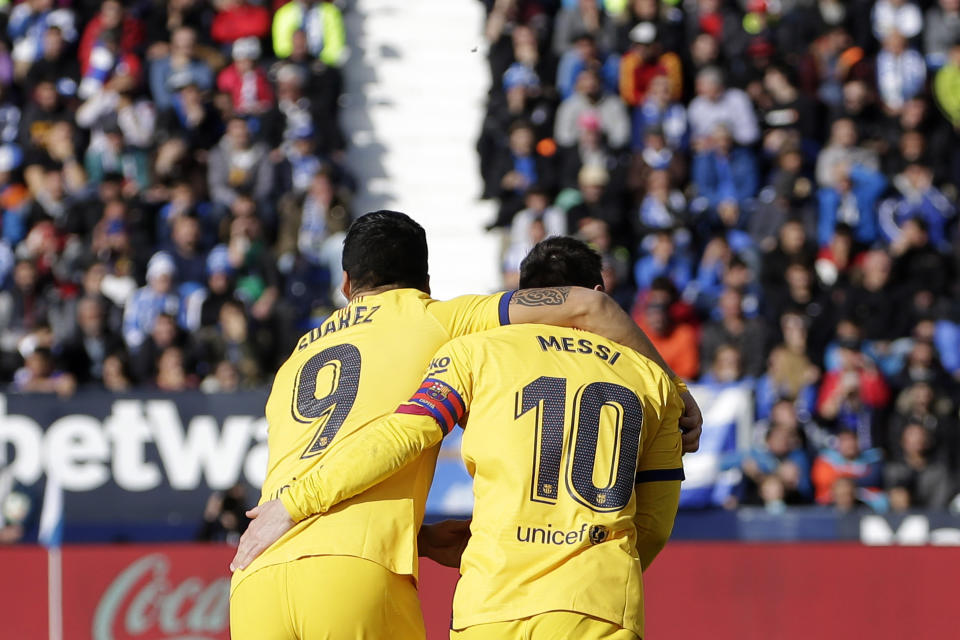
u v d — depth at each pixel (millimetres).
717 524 30578
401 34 46562
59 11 47000
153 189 42188
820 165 42469
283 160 41656
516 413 11930
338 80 43625
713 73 43500
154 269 37969
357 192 43312
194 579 27172
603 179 40875
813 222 41062
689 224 40719
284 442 12578
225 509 29922
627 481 11891
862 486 32562
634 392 12219
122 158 43000
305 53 44281
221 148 42188
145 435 30016
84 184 42719
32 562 26953
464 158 44594
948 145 43906
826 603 26562
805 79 45344
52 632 26781
